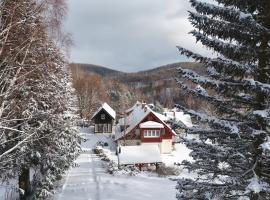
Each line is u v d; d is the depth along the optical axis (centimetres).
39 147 1991
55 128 1994
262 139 966
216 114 1104
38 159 2048
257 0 960
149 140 5444
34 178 2158
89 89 9138
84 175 3366
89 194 2566
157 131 5488
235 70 973
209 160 1134
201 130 1103
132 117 5997
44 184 2144
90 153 5303
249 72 951
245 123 998
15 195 2128
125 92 12688
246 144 1020
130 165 4044
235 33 972
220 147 1082
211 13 963
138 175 3609
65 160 2469
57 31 1617
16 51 1398
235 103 1073
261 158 981
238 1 966
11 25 1302
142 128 5425
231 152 1031
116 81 14125
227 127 941
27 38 1402
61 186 2767
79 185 2856
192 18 982
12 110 1365
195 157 1145
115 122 8081
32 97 1731
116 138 5709
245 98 1051
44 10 1512
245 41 988
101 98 10850
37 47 1543
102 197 2505
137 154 4131
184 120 6600
